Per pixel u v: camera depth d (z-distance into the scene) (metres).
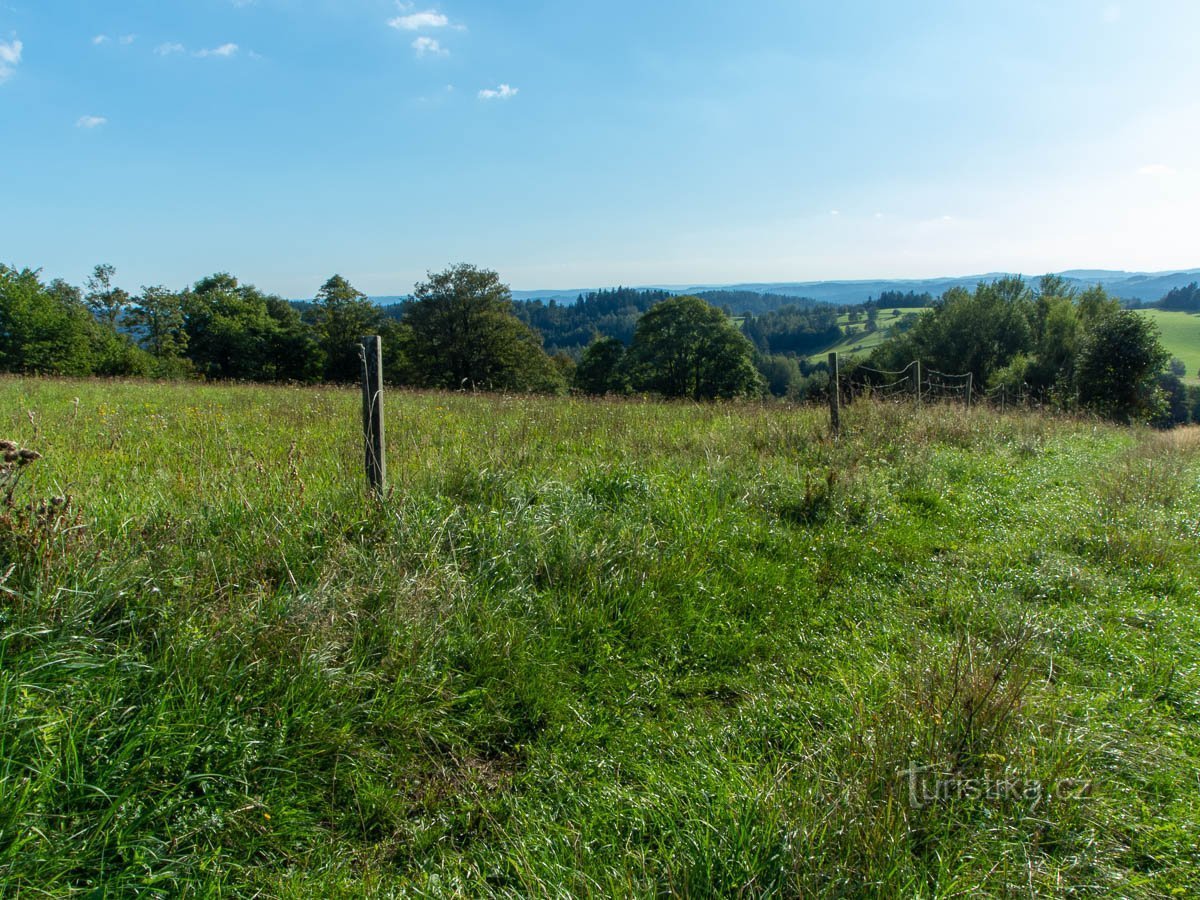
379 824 2.54
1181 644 3.92
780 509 6.09
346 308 57.69
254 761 2.56
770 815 2.28
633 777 2.81
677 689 3.53
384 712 2.97
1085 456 10.41
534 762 2.90
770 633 4.07
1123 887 2.19
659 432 8.74
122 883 2.05
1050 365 34.12
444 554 4.21
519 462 6.17
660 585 4.36
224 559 3.65
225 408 10.52
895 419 10.70
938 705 2.83
